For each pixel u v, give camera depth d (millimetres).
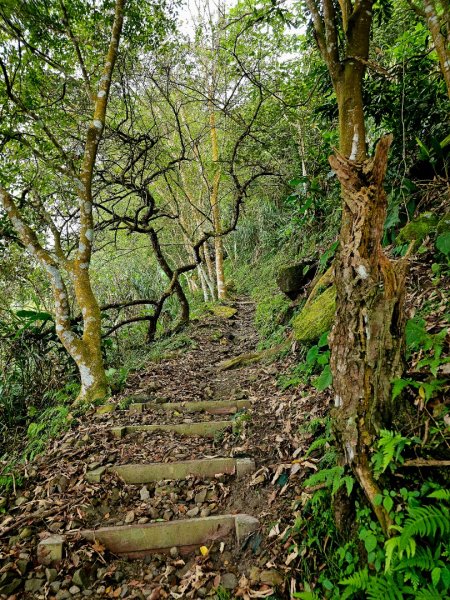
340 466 1748
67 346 4117
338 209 5504
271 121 6824
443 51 1835
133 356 6148
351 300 1687
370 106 3902
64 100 4891
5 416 4238
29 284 6148
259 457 2758
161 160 7508
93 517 2428
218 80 8250
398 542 1247
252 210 13047
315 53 5965
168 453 2994
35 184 4414
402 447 1501
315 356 2953
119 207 10914
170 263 15312
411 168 3891
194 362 5520
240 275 13586
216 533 2232
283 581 1836
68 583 1997
